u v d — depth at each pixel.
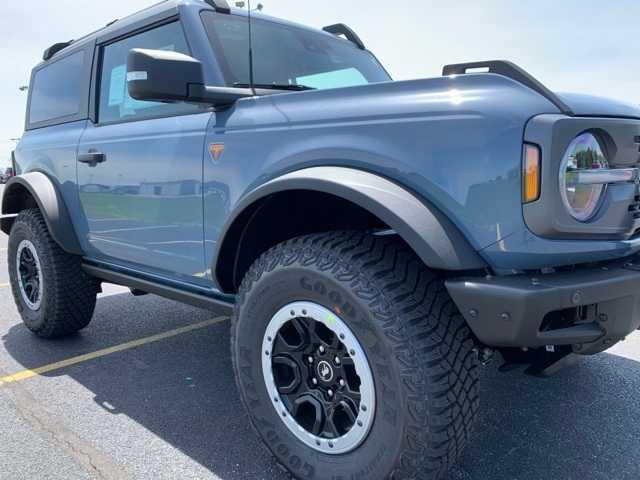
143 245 2.83
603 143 1.75
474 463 2.18
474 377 1.76
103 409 2.71
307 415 2.07
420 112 1.76
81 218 3.35
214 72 2.52
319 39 3.28
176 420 2.60
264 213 2.18
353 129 1.89
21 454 2.29
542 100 1.65
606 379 2.96
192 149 2.46
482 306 1.62
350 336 1.78
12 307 4.84
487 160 1.63
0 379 3.11
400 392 1.66
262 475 2.14
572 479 2.07
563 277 1.67
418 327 1.68
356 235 1.91
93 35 3.51
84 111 3.44
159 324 4.16
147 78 2.06
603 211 1.74
